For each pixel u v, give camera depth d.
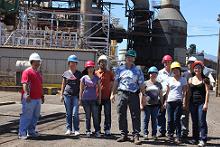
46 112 18.53
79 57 38.81
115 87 10.93
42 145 10.03
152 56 59.75
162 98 11.50
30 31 41.62
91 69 11.39
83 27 47.62
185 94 10.95
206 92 10.55
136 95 10.68
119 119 10.88
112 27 56.88
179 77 11.10
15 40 40.81
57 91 35.09
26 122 11.02
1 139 10.88
